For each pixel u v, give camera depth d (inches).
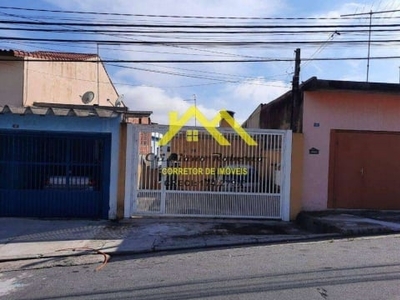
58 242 314.8
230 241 319.9
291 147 423.2
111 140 406.3
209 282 213.3
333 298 183.5
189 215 413.4
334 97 440.1
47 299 194.1
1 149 399.9
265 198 419.2
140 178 411.2
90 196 407.5
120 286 211.5
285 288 199.5
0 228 357.4
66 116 400.5
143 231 355.9
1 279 231.8
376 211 436.8
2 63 595.8
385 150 444.1
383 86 417.4
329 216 403.9
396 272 224.1
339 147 440.8
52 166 405.1
